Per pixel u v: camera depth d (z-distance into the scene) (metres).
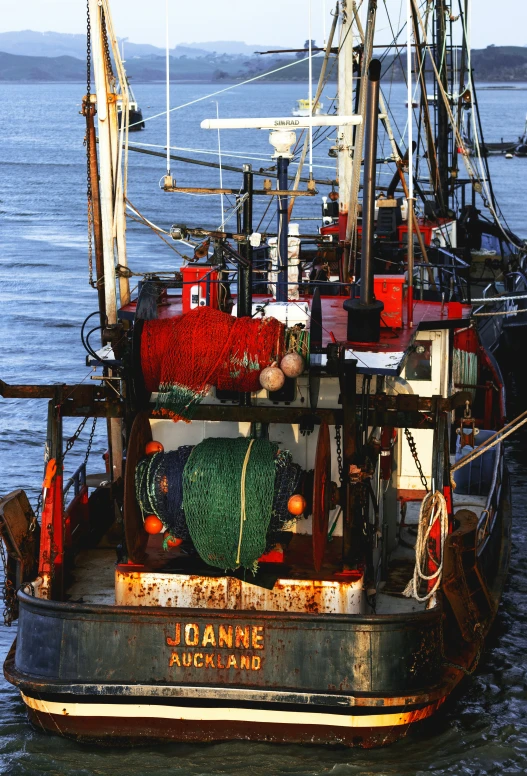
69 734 18.59
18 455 39.56
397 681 17.42
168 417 18.80
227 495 17.12
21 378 51.41
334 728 17.92
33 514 20.00
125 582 18.33
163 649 17.50
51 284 80.56
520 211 125.69
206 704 17.69
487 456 28.05
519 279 51.34
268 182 22.09
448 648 19.86
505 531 27.33
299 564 18.55
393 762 18.61
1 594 25.56
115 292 24.30
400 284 20.38
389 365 17.98
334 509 19.36
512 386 49.00
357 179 26.88
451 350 22.55
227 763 18.25
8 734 19.69
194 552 18.80
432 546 19.05
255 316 19.94
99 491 23.72
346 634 17.25
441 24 51.41
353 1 30.81
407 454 24.86
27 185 170.00
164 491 17.62
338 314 22.39
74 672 17.67
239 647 17.39
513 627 25.36
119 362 18.53
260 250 25.98
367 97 17.80
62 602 17.80
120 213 24.78
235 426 19.61
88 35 24.06
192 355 17.70
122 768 18.31
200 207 135.38
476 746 19.70
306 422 17.88
